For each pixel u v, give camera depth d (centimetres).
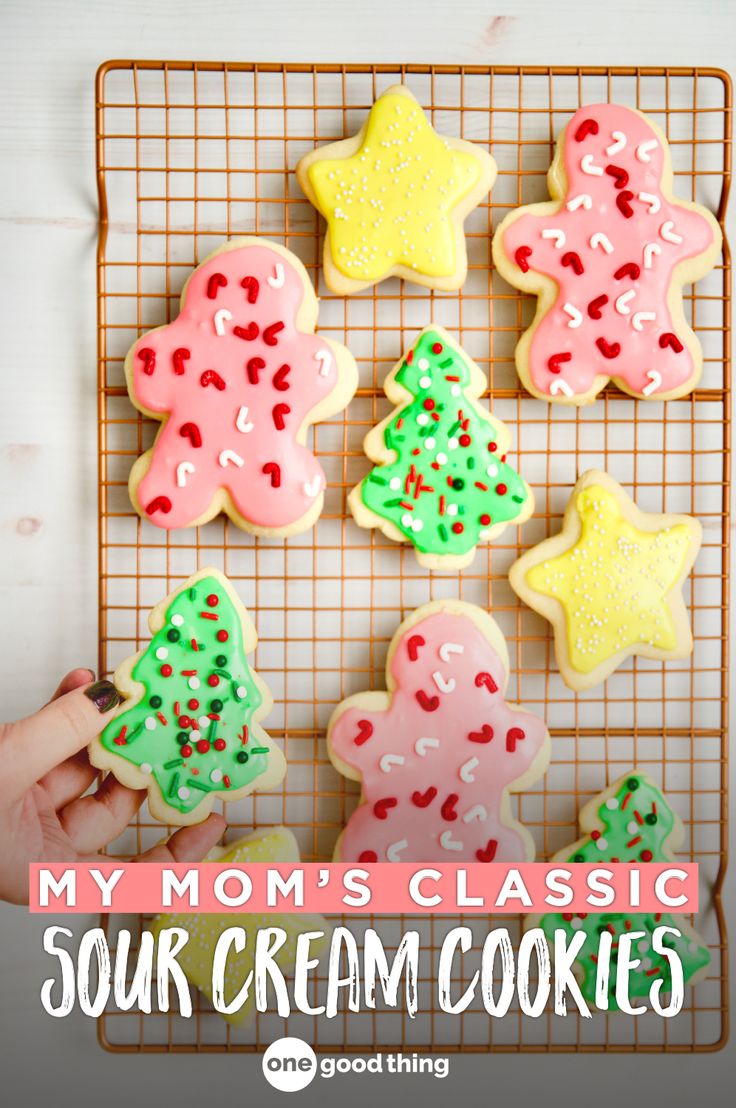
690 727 59
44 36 59
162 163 59
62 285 59
